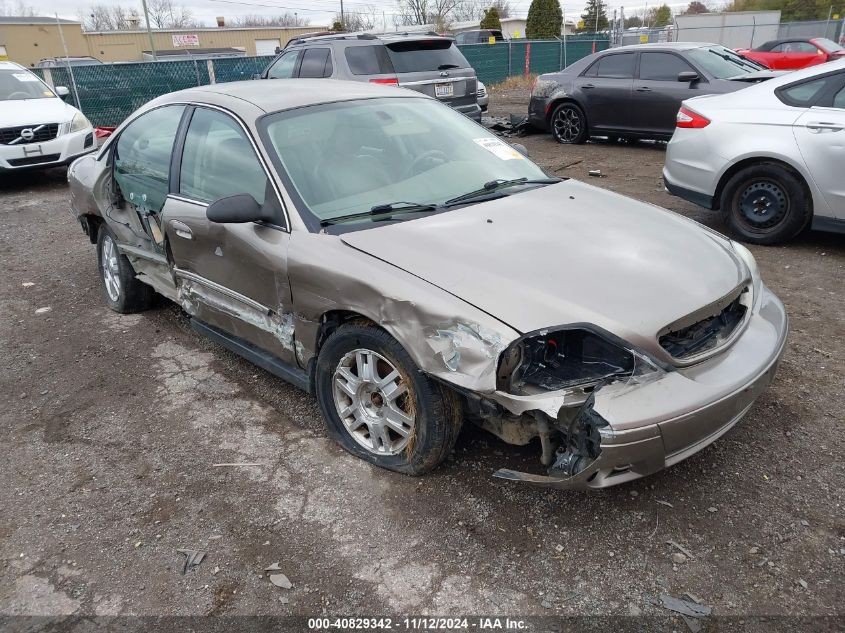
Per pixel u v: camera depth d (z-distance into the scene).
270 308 3.29
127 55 47.41
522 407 2.37
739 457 3.03
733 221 5.99
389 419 2.94
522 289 2.53
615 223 3.16
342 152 3.47
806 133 5.36
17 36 43.34
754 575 2.40
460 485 2.92
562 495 2.83
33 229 7.79
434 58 10.10
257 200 3.30
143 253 4.41
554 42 24.39
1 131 9.54
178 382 4.02
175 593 2.45
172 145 3.96
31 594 2.48
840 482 2.84
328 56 9.95
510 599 2.35
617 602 2.31
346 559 2.56
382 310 2.69
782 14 44.56
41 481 3.14
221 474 3.12
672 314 2.50
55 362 4.36
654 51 10.13
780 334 2.88
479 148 3.95
